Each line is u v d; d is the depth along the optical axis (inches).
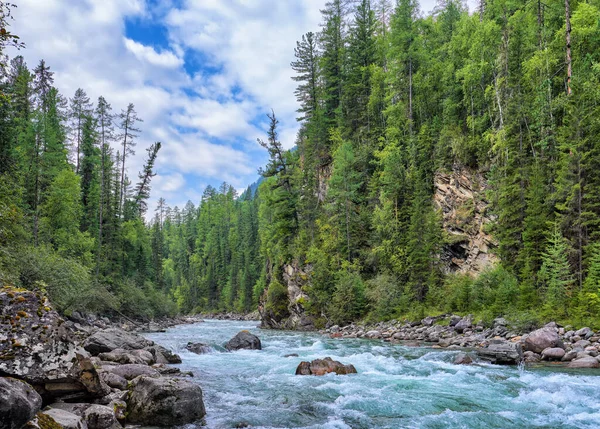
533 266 1149.1
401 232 1708.9
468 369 582.2
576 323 860.6
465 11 2421.3
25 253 974.4
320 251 1872.5
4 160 967.6
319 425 315.6
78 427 228.8
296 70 2630.4
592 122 1088.2
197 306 4397.1
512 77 1593.3
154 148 2566.4
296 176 2309.3
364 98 2429.9
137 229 2650.1
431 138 1865.2
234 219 5103.3
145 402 314.5
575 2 1560.0
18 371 263.4
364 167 2167.8
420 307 1373.0
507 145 1439.5
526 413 360.8
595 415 355.3
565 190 1087.0
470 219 1577.3
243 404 382.6
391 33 2225.6
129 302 1921.8
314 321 1712.6
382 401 395.2
